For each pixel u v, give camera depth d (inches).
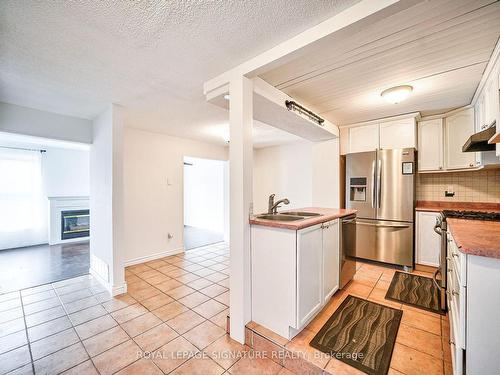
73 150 217.6
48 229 206.8
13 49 61.7
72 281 119.9
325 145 149.5
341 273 96.8
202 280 119.9
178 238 171.2
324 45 55.9
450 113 118.6
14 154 189.8
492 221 76.4
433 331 71.6
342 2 47.4
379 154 129.9
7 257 165.2
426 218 121.6
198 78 79.0
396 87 88.0
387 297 92.9
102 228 113.3
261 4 47.1
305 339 66.3
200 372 59.4
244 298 70.1
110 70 73.4
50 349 68.4
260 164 228.4
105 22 51.8
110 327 78.9
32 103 100.1
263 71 67.5
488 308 42.8
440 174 132.8
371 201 133.0
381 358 59.5
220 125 138.3
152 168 155.5
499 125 61.7
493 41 60.8
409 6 44.4
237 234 70.3
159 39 58.2
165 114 117.3
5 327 79.5
